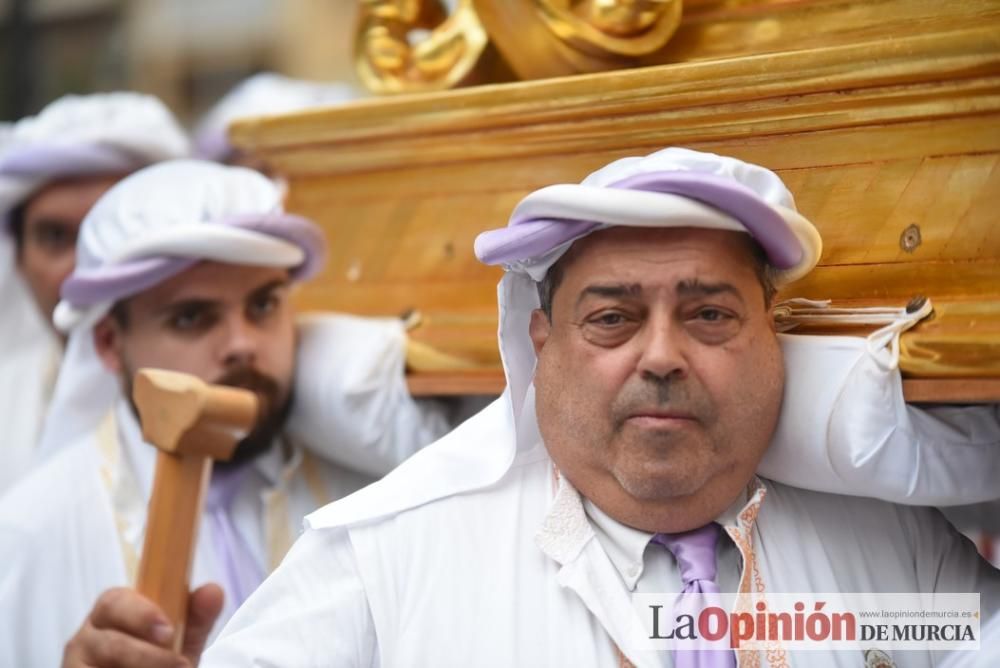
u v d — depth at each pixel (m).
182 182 6.11
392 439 5.93
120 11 17.38
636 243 4.09
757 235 4.13
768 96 4.68
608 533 4.33
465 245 5.84
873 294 4.59
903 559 4.54
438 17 6.14
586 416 4.17
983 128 4.47
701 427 4.13
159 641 4.85
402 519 4.41
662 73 4.82
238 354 5.88
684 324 4.14
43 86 17.08
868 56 4.46
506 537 4.37
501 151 5.56
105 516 6.13
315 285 6.38
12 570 6.00
